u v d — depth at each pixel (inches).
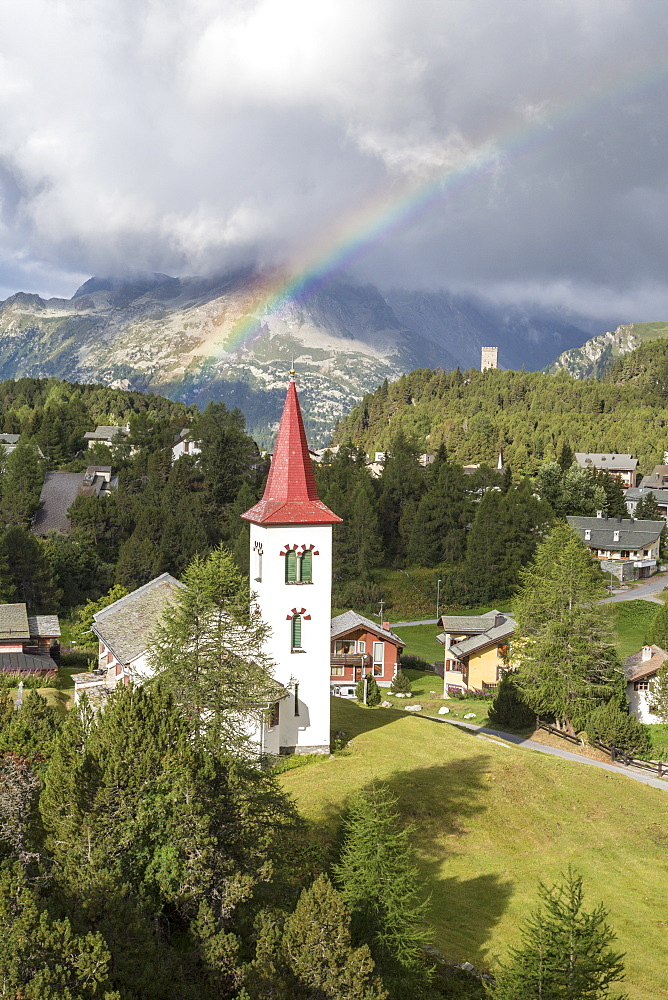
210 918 865.5
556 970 914.1
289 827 1120.8
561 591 2773.1
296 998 789.2
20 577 4111.7
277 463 1945.1
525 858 1722.4
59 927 724.0
